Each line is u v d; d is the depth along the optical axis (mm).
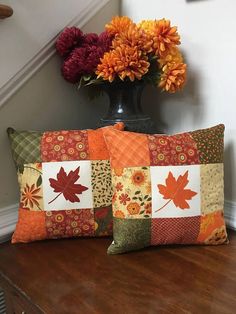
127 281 813
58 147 955
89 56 1000
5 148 1021
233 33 981
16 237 977
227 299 747
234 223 1079
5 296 878
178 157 909
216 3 1000
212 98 1080
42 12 998
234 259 895
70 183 944
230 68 1013
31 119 1063
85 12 1118
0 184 1030
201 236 929
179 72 1004
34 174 946
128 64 941
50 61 1064
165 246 961
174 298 752
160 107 1247
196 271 847
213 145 943
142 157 899
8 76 958
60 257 920
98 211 965
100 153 965
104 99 1268
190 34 1087
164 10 1137
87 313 714
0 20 908
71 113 1174
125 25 1009
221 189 952
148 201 893
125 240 900
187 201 901
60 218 953
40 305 742
